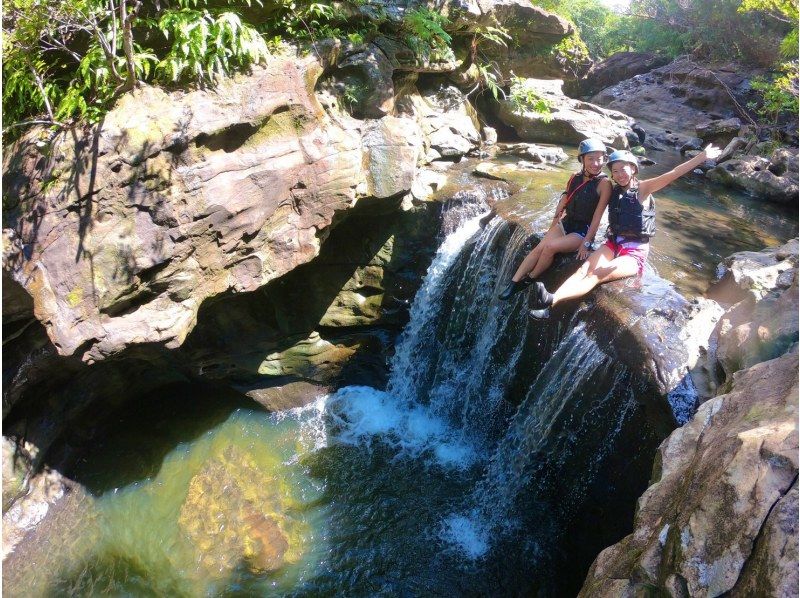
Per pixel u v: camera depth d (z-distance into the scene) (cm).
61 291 456
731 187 926
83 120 467
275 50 573
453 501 604
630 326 463
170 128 474
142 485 582
